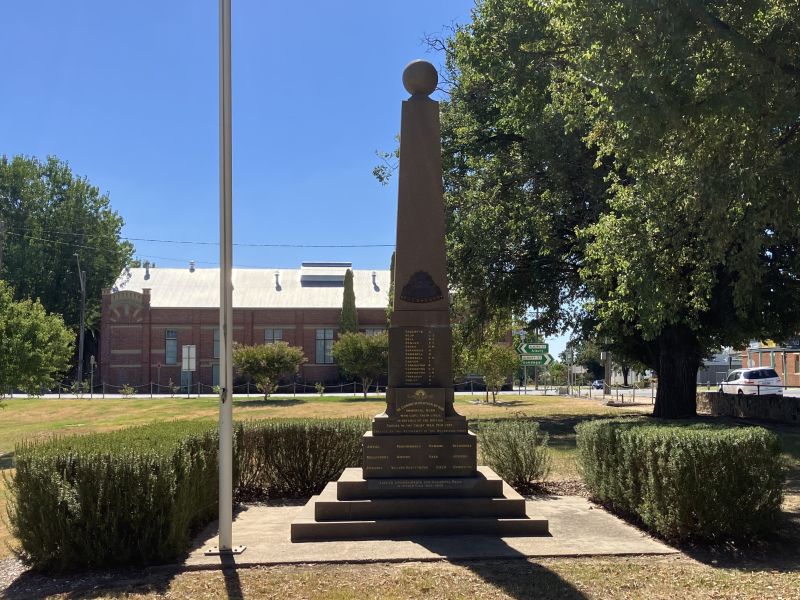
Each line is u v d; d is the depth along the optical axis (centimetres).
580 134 1823
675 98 803
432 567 617
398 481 780
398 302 850
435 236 866
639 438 754
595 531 756
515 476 1016
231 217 705
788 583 566
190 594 558
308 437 1030
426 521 737
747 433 702
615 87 850
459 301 2450
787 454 1368
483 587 561
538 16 1493
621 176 1802
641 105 813
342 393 5625
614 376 8094
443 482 780
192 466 749
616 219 1227
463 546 685
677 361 2167
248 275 6650
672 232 1097
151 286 6366
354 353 4562
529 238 2162
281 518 868
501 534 735
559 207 2036
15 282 6662
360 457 1035
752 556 656
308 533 728
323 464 1029
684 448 687
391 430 810
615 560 642
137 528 638
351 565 630
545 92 1666
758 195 859
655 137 875
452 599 535
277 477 1034
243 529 795
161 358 6059
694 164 912
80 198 7100
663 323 1497
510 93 1880
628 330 1919
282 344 4372
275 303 6300
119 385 6000
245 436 1025
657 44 802
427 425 812
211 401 4150
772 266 1766
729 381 3956
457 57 2078
